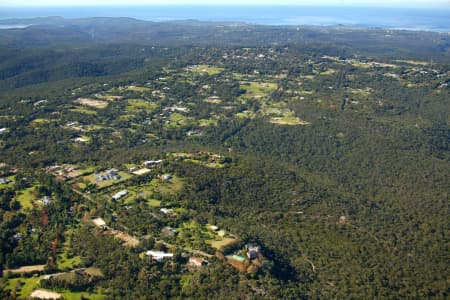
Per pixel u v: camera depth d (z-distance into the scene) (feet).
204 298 501.56
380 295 545.44
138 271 545.03
